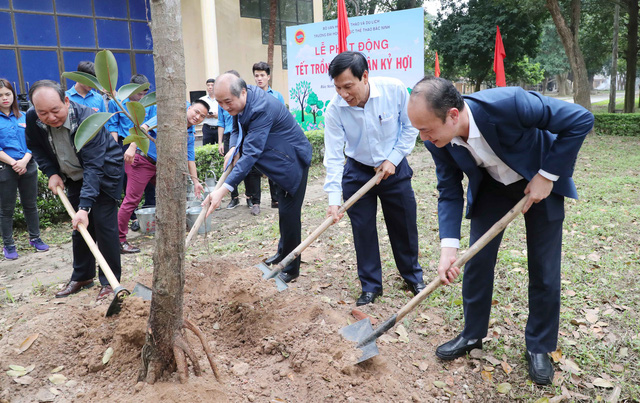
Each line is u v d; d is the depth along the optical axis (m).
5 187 5.30
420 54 10.77
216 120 8.80
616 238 5.22
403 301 3.92
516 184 2.78
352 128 3.65
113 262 4.04
